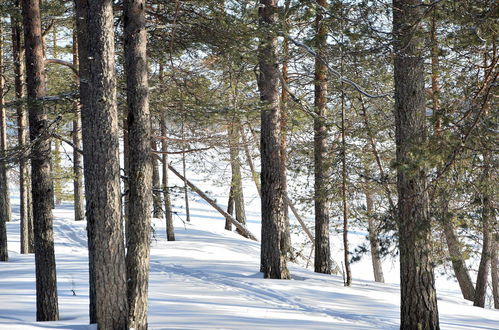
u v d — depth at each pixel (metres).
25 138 20.80
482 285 15.66
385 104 16.19
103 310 7.68
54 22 17.64
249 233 29.33
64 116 12.20
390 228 10.25
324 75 17.12
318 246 18.16
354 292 14.23
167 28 11.64
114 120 7.84
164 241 24.92
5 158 10.53
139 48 8.89
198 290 13.60
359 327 10.26
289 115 18.58
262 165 15.34
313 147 18.33
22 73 20.62
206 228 30.50
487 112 8.93
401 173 9.54
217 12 11.63
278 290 13.55
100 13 7.82
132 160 8.80
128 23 8.89
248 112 12.92
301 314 11.26
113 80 7.87
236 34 11.82
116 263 7.74
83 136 9.63
